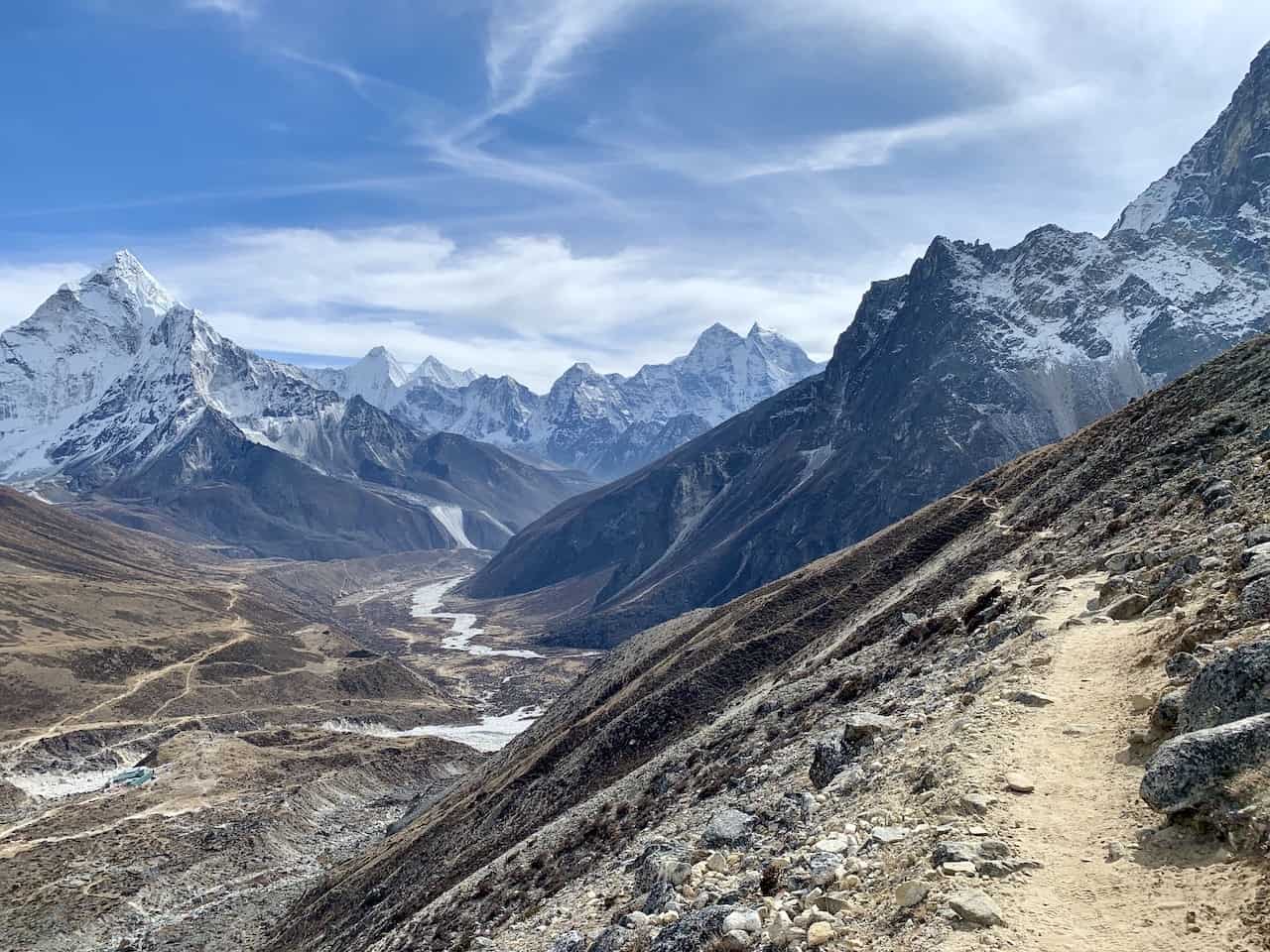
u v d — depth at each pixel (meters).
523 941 26.50
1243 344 59.38
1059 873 13.58
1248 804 12.76
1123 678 20.33
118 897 99.38
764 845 21.20
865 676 42.44
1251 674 14.72
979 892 13.26
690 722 73.31
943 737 21.25
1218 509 29.89
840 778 23.34
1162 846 13.44
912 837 16.25
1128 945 11.41
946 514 91.81
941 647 38.72
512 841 70.88
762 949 14.58
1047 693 21.06
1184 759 13.88
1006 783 16.83
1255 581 19.53
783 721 46.38
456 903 54.84
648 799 50.72
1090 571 34.06
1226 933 10.97
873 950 13.06
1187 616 21.14
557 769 81.19
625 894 24.92
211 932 91.19
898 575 80.31
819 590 93.06
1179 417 55.12
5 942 88.38
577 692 127.94
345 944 72.12
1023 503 71.25
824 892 15.66
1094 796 15.62
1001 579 43.94
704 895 18.95
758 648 81.19
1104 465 58.41
